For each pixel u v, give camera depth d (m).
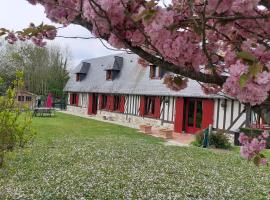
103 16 2.47
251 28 2.80
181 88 3.32
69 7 2.65
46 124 28.08
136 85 32.97
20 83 8.13
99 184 9.52
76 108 46.72
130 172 11.28
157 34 2.45
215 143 19.61
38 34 3.21
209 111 23.48
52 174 10.51
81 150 15.27
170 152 16.17
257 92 1.96
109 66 38.69
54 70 62.66
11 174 10.01
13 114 8.07
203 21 2.39
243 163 14.27
